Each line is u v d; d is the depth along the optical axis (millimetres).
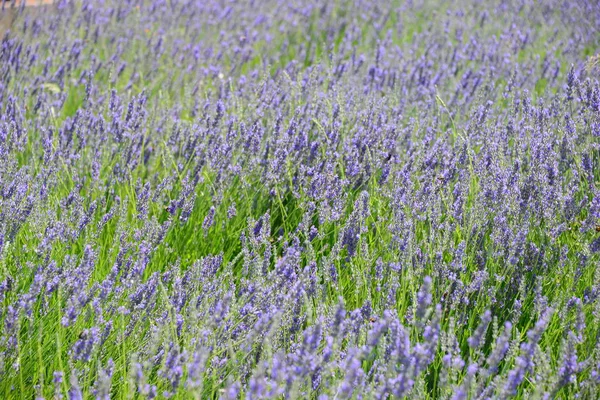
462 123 6422
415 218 4574
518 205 4508
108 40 8789
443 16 10984
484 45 9008
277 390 2689
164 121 5996
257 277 3670
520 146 5191
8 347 3246
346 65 7438
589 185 4926
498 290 4125
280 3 11383
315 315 3695
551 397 3113
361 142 5398
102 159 5648
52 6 9078
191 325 3309
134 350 3475
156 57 8352
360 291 4090
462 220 4605
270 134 5766
